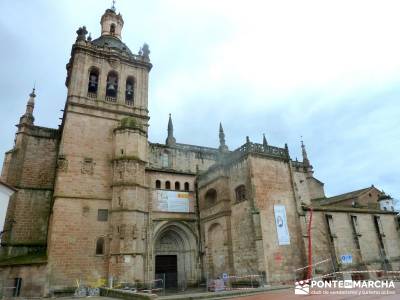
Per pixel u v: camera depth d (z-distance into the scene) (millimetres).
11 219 39438
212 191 42500
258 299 18562
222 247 38000
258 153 36000
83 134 42000
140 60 50719
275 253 32344
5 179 40844
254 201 33375
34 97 47531
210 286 33781
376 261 41281
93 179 40281
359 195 59375
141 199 40469
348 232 40938
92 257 36656
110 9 56844
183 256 43094
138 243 38062
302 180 65688
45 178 43531
